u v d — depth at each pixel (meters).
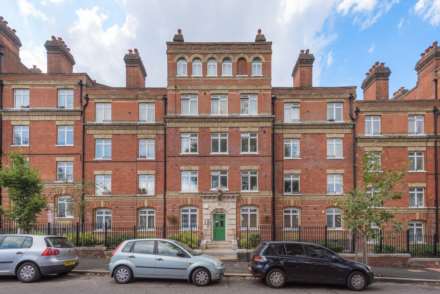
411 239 26.19
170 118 27.89
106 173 28.36
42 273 13.60
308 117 29.22
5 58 29.47
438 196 28.14
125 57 30.14
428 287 14.26
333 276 13.60
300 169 28.61
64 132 28.75
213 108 28.38
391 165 28.64
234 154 27.81
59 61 29.80
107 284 13.48
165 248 13.98
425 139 28.64
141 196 28.08
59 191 27.97
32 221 19.33
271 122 28.00
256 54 28.50
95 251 19.95
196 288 13.05
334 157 28.72
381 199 15.99
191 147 28.14
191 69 28.44
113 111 29.03
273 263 13.67
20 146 28.22
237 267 17.58
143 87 30.28
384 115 29.16
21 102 28.70
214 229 27.16
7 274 13.58
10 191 19.09
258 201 27.42
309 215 28.12
